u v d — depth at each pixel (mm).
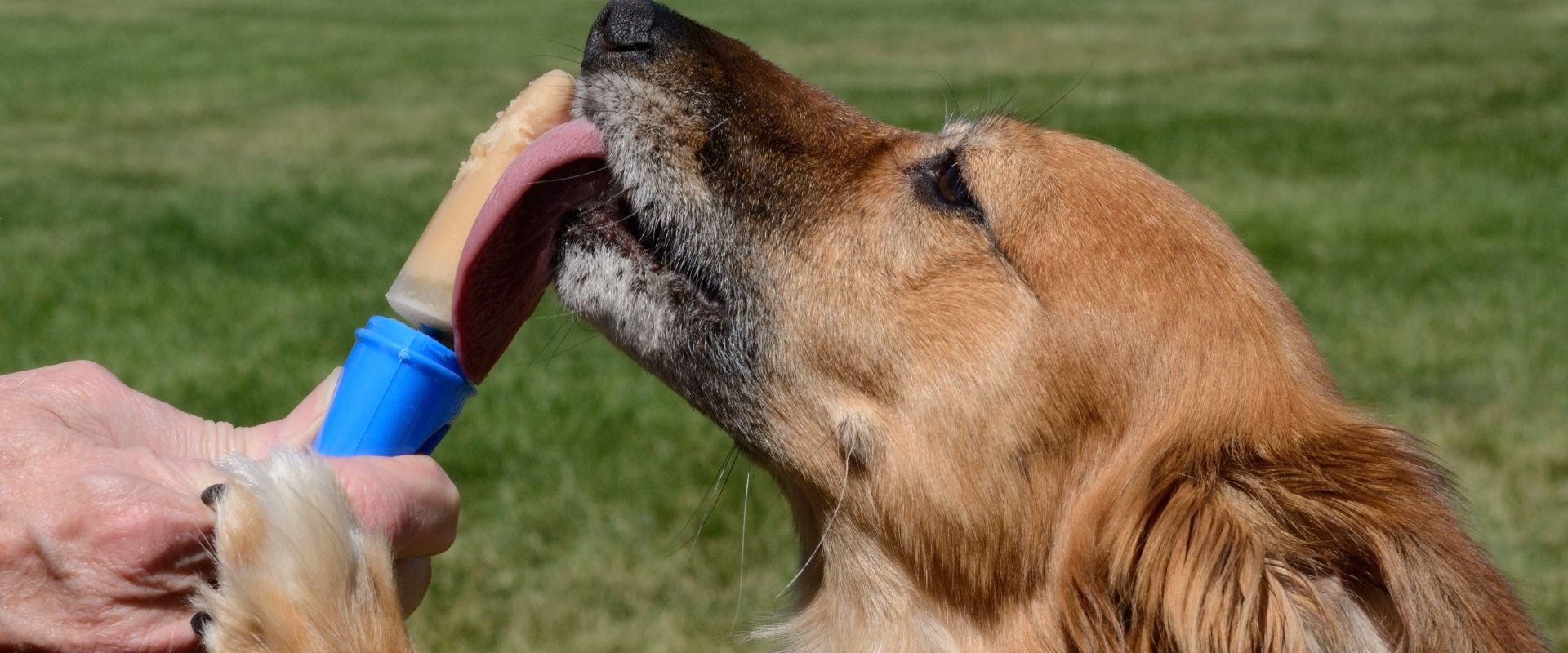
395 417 800
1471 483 1440
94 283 2129
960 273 894
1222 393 869
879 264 904
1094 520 865
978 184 904
